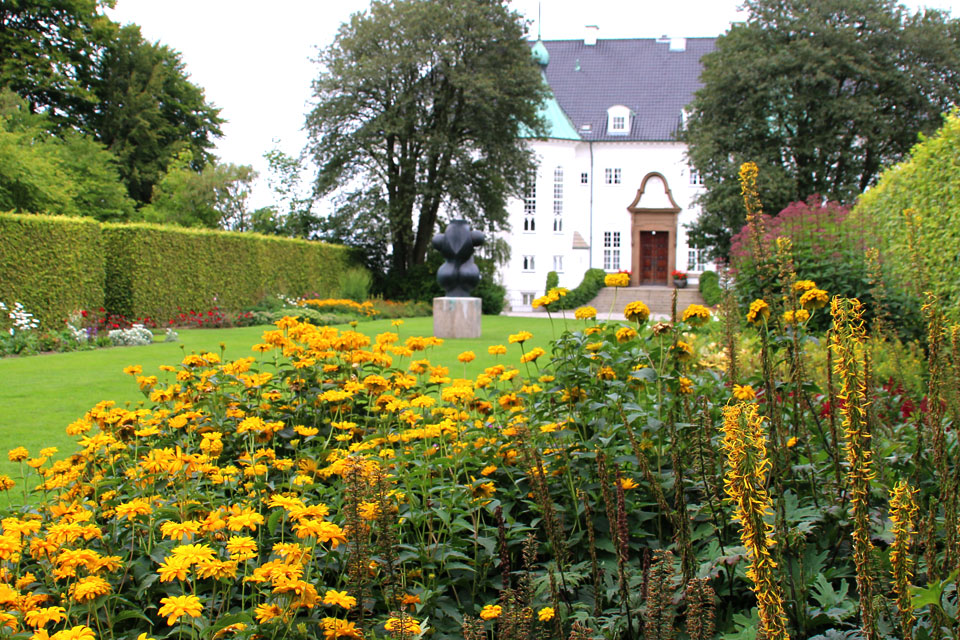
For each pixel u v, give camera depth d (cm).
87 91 2711
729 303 288
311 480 238
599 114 3828
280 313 1881
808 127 2367
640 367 299
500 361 949
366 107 2569
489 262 2805
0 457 473
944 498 179
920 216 792
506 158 2614
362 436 311
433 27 2425
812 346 447
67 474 272
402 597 200
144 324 1526
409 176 2595
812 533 224
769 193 2219
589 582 239
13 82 2517
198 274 1752
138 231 1573
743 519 120
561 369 301
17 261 1216
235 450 334
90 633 150
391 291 2691
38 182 1791
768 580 118
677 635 203
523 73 2536
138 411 320
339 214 2647
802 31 2320
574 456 265
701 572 199
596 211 3744
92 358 1034
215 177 2589
